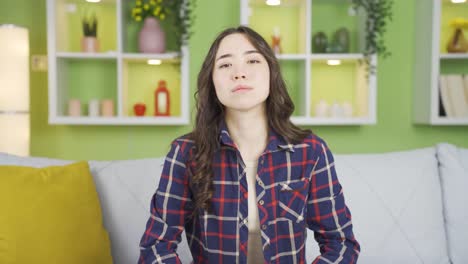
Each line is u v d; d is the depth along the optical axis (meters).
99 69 2.83
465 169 1.71
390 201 1.64
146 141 2.88
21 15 2.80
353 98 2.91
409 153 1.77
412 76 2.91
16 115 2.41
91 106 2.67
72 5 2.76
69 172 1.49
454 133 2.92
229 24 2.86
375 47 2.57
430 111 2.64
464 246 1.63
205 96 1.12
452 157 1.73
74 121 2.55
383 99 2.92
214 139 1.11
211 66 1.10
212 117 1.13
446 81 2.69
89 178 1.53
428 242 1.62
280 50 2.73
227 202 1.08
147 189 1.60
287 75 2.87
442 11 2.86
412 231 1.62
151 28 2.63
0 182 1.35
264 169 1.09
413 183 1.68
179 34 2.59
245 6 2.58
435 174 1.72
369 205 1.63
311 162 1.11
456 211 1.67
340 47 2.71
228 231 1.06
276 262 1.07
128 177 1.61
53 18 2.51
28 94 2.50
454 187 1.69
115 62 2.83
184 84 2.61
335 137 2.91
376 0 2.57
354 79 2.90
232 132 1.13
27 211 1.33
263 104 1.12
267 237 1.06
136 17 2.64
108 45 2.80
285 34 2.87
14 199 1.33
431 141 2.93
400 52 2.90
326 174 1.12
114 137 2.87
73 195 1.43
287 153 1.11
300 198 1.09
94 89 2.83
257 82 1.04
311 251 1.57
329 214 1.11
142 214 1.57
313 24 2.85
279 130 1.11
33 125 2.83
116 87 2.85
